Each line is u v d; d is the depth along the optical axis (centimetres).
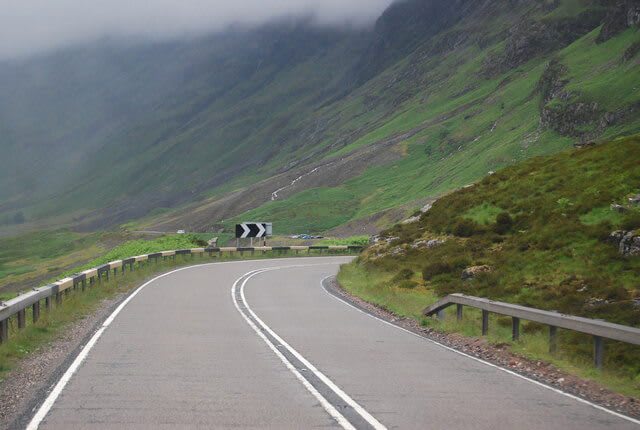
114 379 955
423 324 1753
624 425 782
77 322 1620
